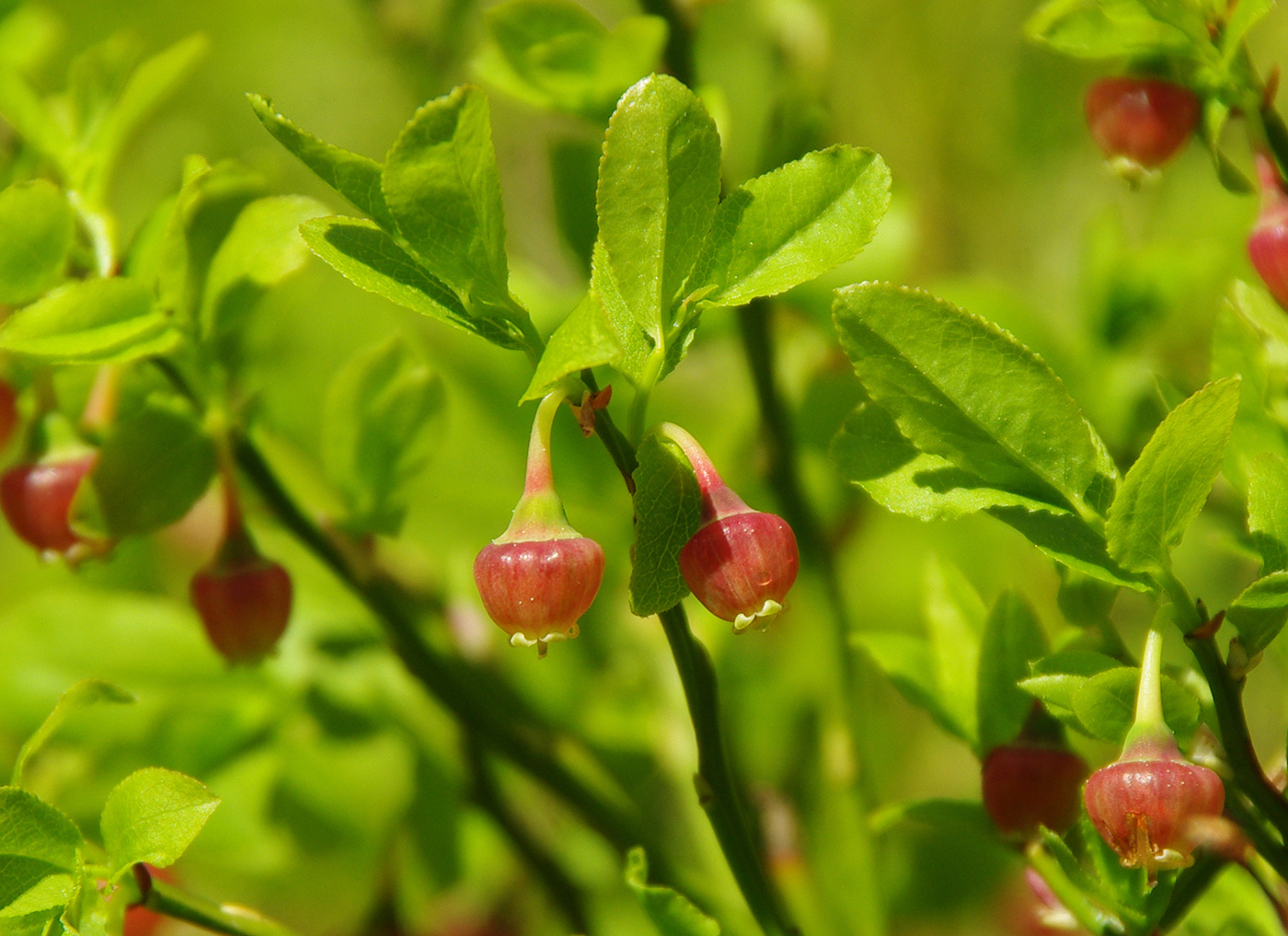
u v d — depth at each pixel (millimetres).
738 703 297
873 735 317
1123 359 297
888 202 232
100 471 256
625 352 231
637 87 228
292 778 293
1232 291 246
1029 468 233
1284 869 234
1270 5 239
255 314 272
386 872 291
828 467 313
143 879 240
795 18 294
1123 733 231
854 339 230
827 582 287
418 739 292
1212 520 283
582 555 229
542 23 271
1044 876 242
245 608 261
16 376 267
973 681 258
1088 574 234
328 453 267
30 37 300
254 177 253
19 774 236
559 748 281
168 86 267
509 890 307
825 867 285
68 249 251
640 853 236
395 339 266
